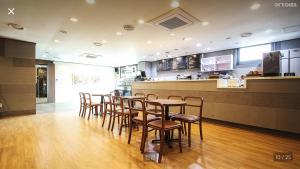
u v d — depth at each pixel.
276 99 3.57
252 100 3.93
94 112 6.73
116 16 3.93
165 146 3.01
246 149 2.85
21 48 6.10
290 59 5.73
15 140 3.33
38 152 2.75
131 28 4.71
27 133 3.81
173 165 2.31
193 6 3.45
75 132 3.88
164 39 5.88
